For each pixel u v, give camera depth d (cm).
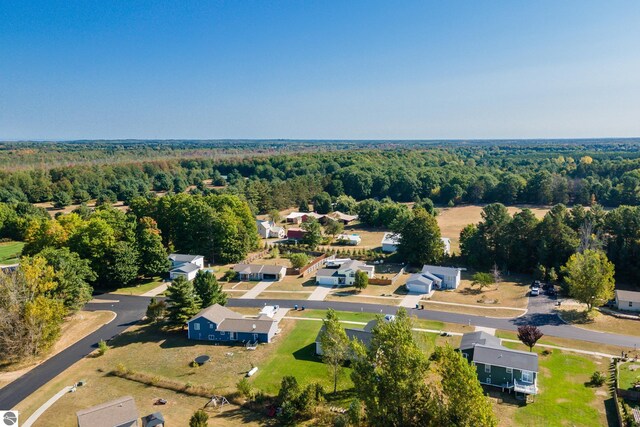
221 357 5712
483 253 9531
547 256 8744
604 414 4359
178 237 10556
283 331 6494
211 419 4369
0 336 5481
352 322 6750
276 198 17038
